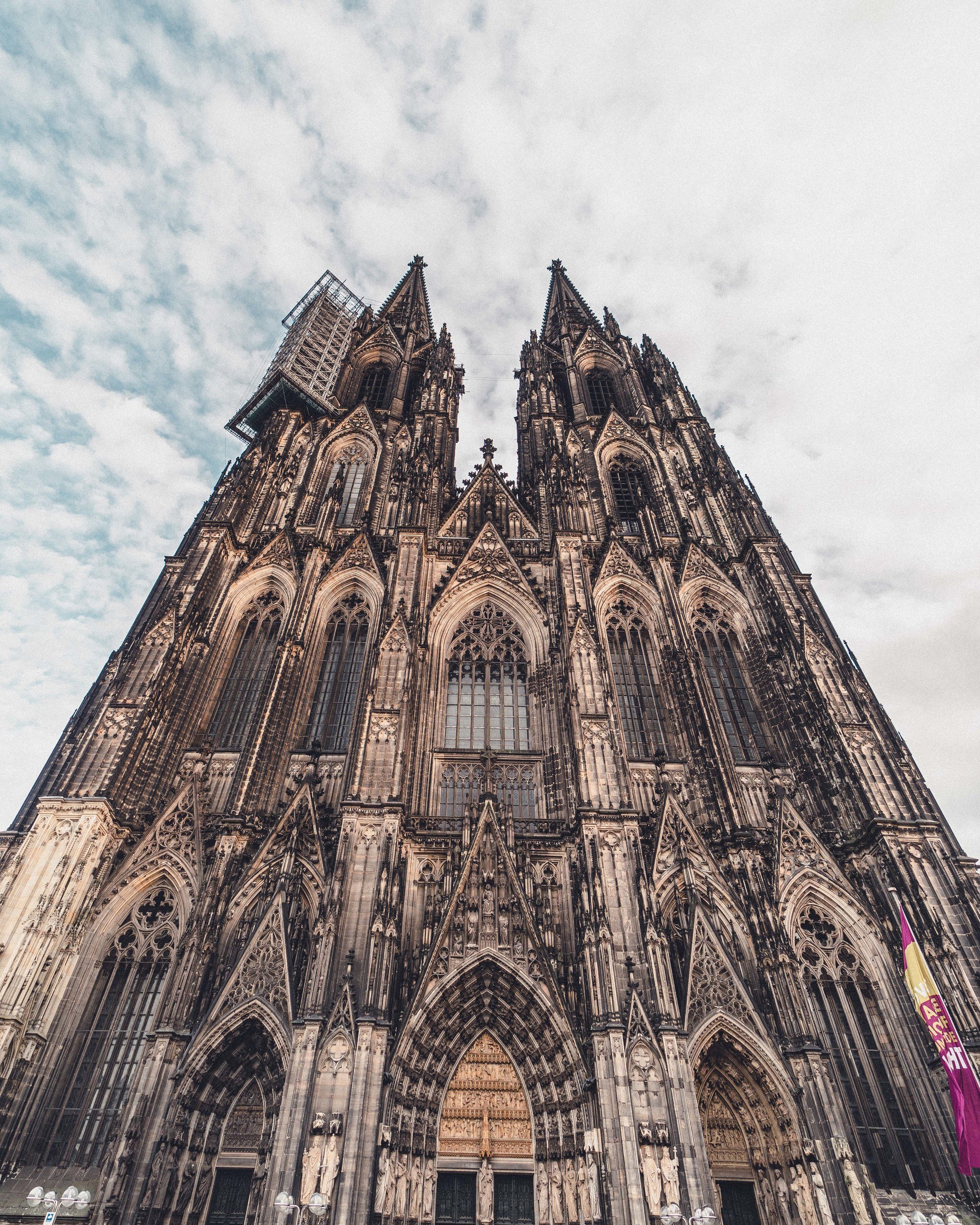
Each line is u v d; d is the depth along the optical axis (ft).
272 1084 118.01
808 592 207.00
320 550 204.74
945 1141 115.96
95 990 129.90
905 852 138.62
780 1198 111.86
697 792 158.71
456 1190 114.01
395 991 122.11
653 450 253.65
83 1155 112.98
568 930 134.00
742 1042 121.08
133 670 162.61
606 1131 104.17
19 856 130.52
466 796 158.30
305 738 169.78
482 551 208.95
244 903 136.77
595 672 162.61
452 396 288.71
